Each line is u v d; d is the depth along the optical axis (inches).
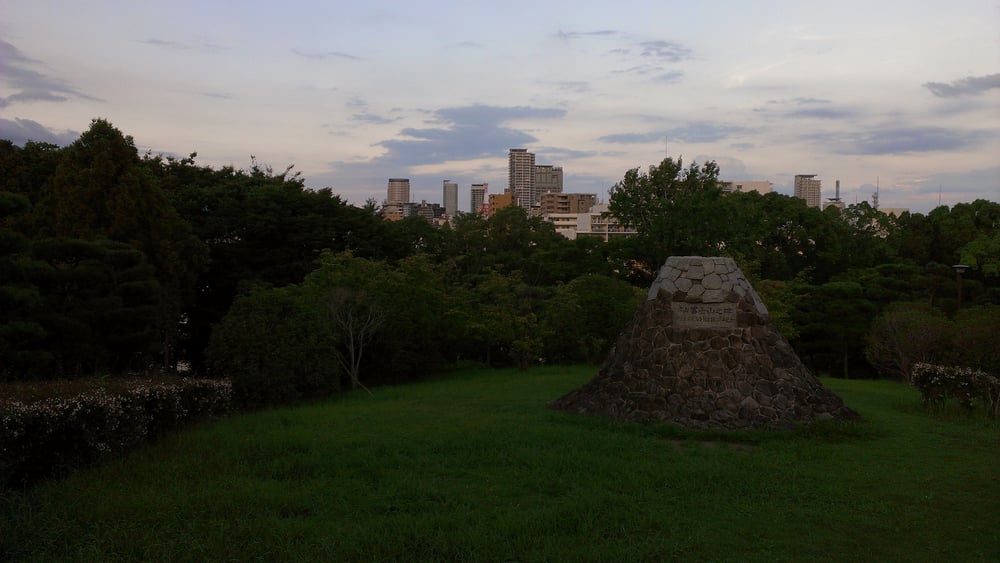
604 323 1184.2
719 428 471.5
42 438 320.2
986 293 1510.8
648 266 1685.5
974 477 357.4
